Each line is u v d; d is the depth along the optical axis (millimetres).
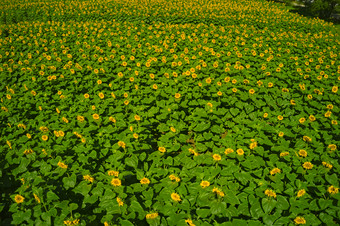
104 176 4504
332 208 3895
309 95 7199
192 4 21094
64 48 11211
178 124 6027
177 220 3729
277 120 6391
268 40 12562
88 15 17641
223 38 12516
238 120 6305
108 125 6137
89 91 7793
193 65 9211
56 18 17938
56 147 5203
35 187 4242
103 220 3805
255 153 5316
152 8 18688
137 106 6793
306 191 4289
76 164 4844
